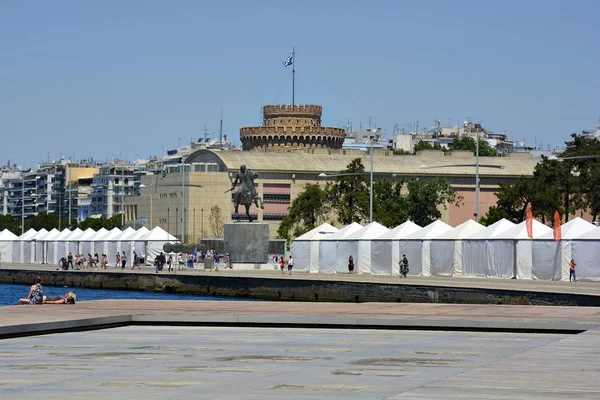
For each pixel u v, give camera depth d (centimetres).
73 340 5859
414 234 16100
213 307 7944
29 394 3816
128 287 17500
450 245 15188
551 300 10331
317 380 4159
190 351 5272
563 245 13400
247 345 5572
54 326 6312
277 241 19562
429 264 15575
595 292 10319
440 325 6500
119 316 6825
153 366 4656
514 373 4262
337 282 13662
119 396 3759
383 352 5206
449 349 5328
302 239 18175
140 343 5681
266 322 6794
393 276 15825
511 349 5316
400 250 16175
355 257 17012
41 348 5428
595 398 3600
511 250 14062
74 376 4316
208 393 3822
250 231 18488
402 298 12562
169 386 4009
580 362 4638
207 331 6456
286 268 18788
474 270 14788
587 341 5581
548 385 3912
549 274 13612
